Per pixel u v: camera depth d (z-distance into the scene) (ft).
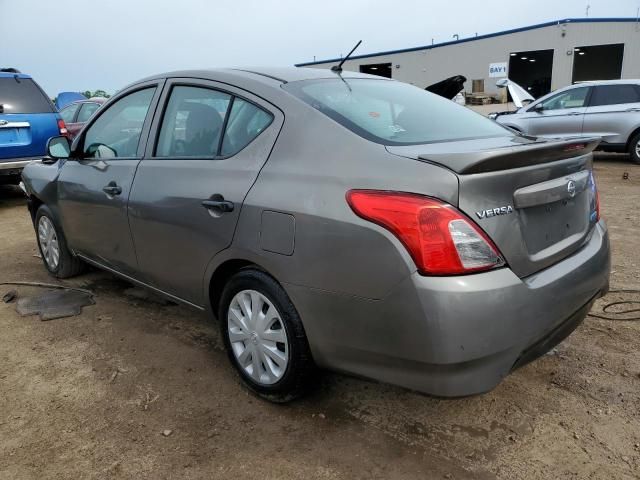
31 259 17.24
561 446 7.70
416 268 6.49
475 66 114.52
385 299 6.73
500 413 8.51
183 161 9.80
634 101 33.63
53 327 11.94
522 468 7.30
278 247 7.79
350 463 7.50
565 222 8.01
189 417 8.59
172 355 10.61
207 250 9.09
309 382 8.36
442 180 6.51
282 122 8.39
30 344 11.15
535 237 7.32
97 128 12.58
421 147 7.56
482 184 6.61
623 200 23.98
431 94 10.95
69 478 7.29
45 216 14.62
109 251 11.98
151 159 10.58
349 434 8.12
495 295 6.48
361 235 6.85
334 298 7.25
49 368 10.18
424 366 6.64
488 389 6.73
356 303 7.04
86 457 7.70
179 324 12.03
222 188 8.71
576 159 8.32
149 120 10.85
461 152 6.56
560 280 7.34
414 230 6.48
